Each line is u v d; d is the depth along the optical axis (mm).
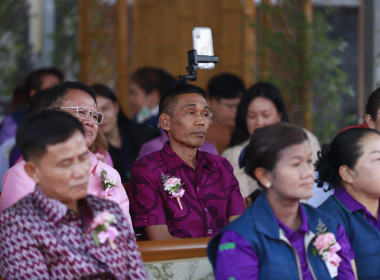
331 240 3721
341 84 11344
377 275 4344
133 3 13633
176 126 5047
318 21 10992
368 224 4352
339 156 4414
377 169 4305
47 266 3414
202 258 4070
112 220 3504
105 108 7367
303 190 3580
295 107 10656
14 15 13867
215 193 5078
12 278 3352
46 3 13844
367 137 4359
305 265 3711
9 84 13594
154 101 9797
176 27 13906
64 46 13703
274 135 3607
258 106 6797
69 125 3361
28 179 4273
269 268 3607
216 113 8086
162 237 4762
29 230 3369
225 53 13117
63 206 3439
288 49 10664
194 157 5168
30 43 13922
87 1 12039
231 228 3637
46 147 3295
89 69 12141
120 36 12383
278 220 3695
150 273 3994
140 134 7824
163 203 4930
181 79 5230
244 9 12352
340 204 4434
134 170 4992
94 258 3473
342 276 3943
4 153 7152
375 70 11781
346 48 13617
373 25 11789
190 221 4902
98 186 4715
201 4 13617
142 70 9961
